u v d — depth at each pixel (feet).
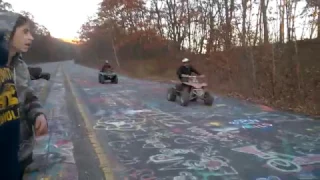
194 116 29.73
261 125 24.94
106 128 24.68
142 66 127.65
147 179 14.12
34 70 13.83
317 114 29.53
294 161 16.25
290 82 42.09
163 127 24.94
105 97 45.83
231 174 14.56
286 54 45.50
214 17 71.61
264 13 47.80
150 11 136.67
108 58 203.41
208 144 19.72
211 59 61.77
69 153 17.81
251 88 47.88
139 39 141.28
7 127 6.17
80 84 71.46
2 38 6.56
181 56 113.39
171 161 16.56
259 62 49.11
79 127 24.98
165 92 53.26
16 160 6.38
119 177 14.40
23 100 9.08
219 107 35.35
